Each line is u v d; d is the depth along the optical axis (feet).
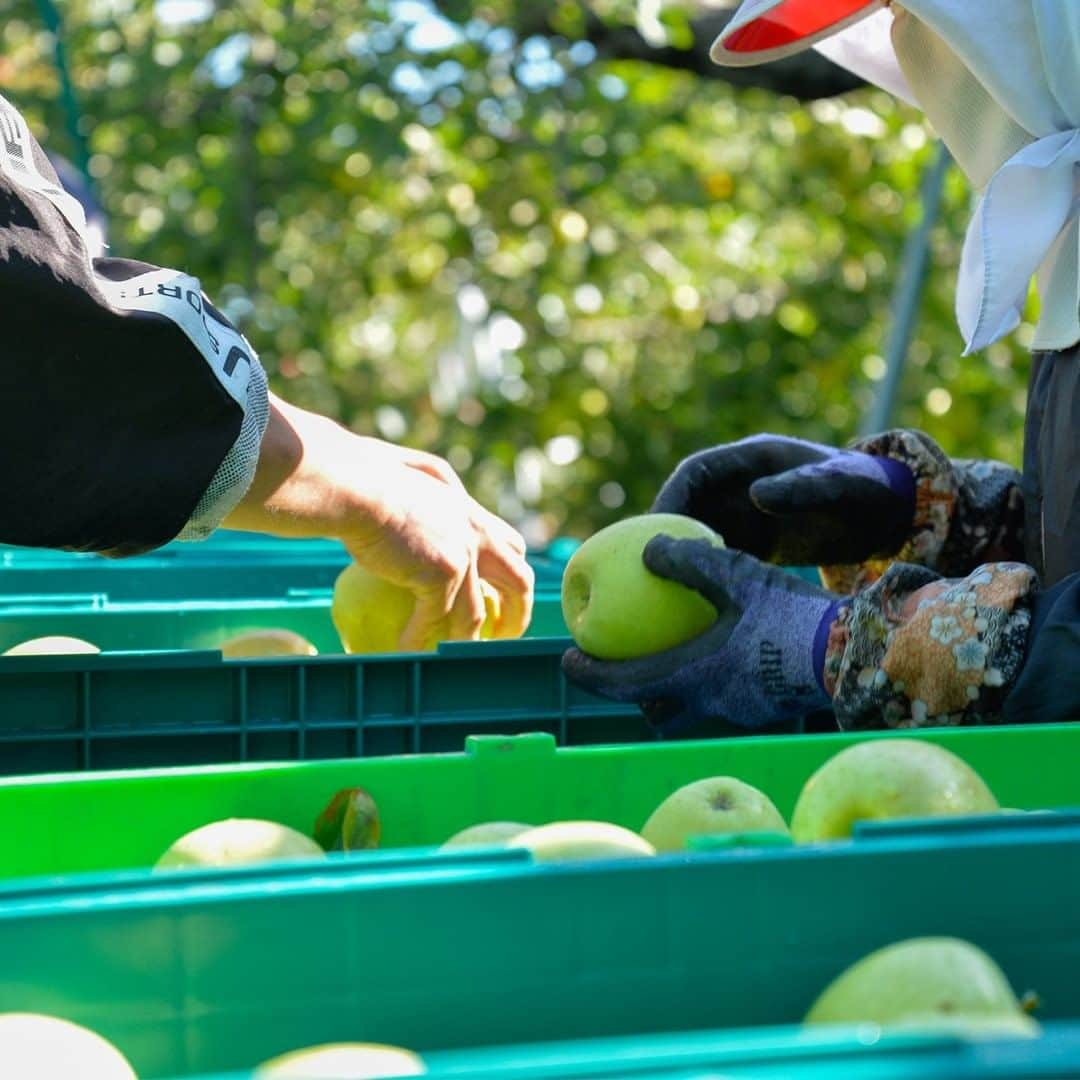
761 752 3.77
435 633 5.60
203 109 20.77
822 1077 1.67
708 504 5.85
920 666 4.23
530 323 22.54
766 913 2.51
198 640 6.33
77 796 3.37
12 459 4.30
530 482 22.89
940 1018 2.20
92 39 20.49
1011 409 21.83
